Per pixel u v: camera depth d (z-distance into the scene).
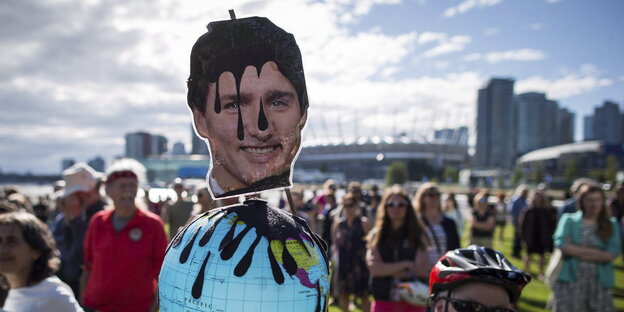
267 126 1.10
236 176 1.10
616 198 8.02
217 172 1.11
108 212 3.24
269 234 0.98
